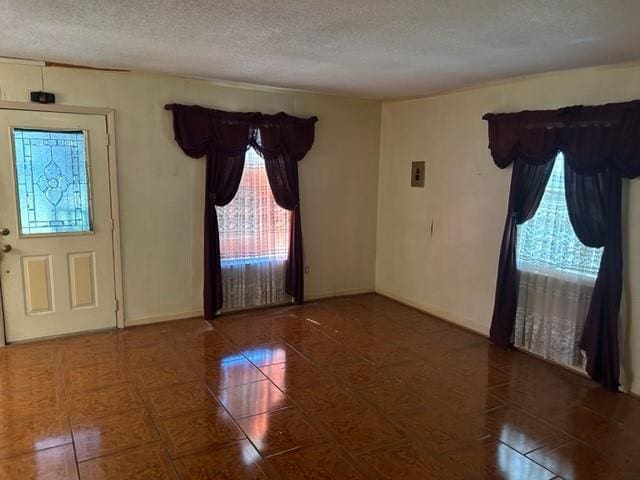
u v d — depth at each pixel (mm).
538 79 3932
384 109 5762
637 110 3215
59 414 3025
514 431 2961
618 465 2645
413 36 2822
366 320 5023
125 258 4516
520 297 4203
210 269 4836
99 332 4465
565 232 3797
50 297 4227
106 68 4094
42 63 3869
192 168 4707
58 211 4156
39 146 4008
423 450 2740
